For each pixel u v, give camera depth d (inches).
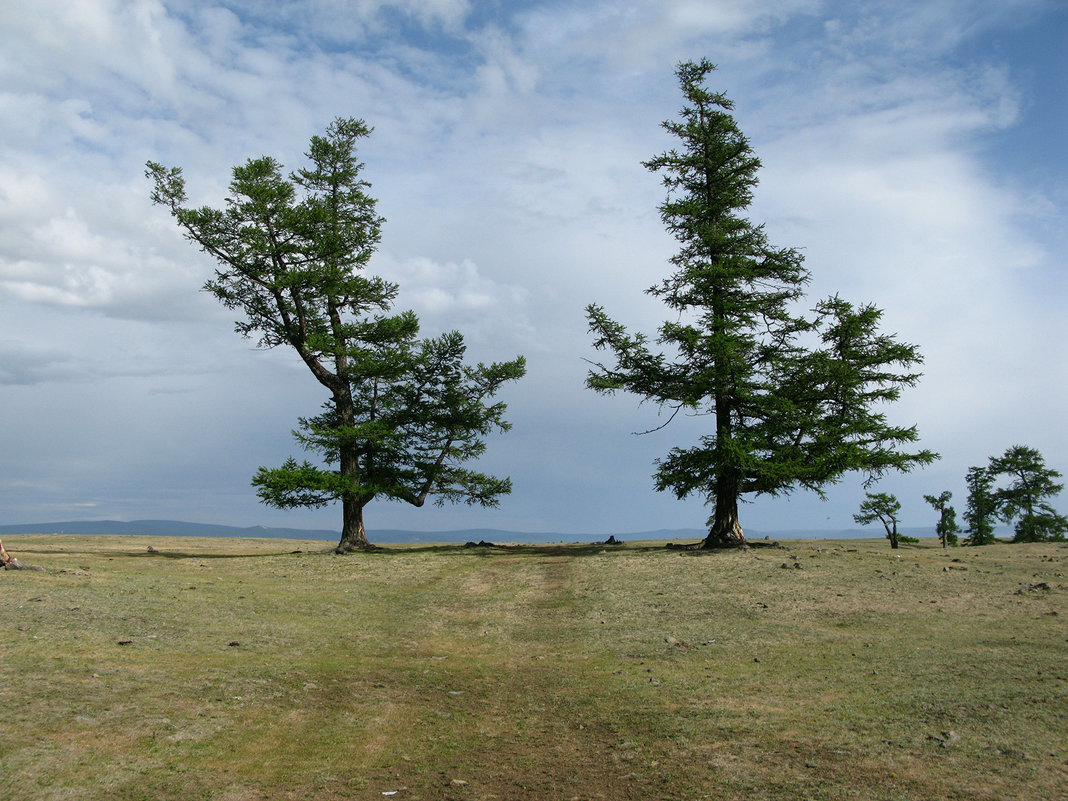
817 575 876.6
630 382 1250.6
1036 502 2308.1
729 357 1139.3
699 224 1263.5
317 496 1333.7
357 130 1489.9
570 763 309.9
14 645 437.7
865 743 311.9
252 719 354.9
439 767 304.5
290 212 1273.4
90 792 257.0
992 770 271.6
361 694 414.9
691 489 1183.6
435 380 1400.1
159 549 1489.9
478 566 1090.7
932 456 1096.2
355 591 855.1
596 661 525.3
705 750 317.4
